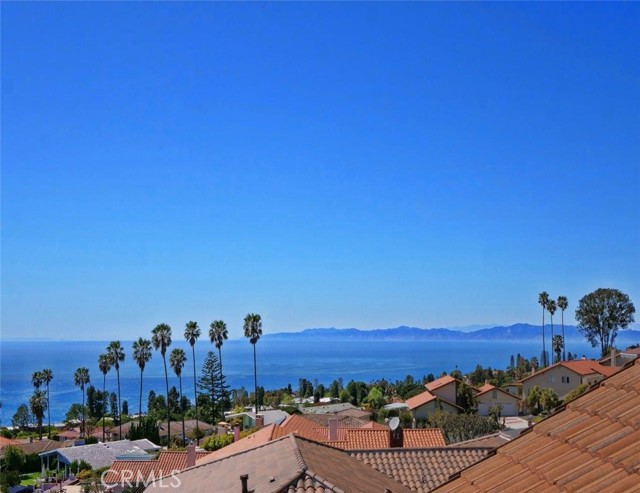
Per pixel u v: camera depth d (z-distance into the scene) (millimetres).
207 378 111188
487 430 62031
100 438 98375
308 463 18438
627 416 9266
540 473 8898
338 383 162625
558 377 93125
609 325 118938
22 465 77500
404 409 91688
